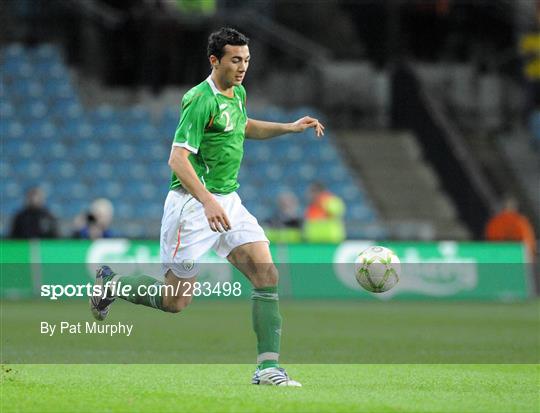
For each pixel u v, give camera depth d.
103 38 108.75
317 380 28.97
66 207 93.06
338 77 110.94
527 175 106.25
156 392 25.55
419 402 24.16
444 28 118.31
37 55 105.44
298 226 82.25
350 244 80.56
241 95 28.25
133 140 100.81
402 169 105.31
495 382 28.62
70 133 99.69
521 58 114.44
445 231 99.19
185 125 27.02
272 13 111.88
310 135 105.50
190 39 108.25
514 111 113.44
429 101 106.00
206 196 26.58
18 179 94.31
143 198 95.81
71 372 30.70
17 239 75.44
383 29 115.81
